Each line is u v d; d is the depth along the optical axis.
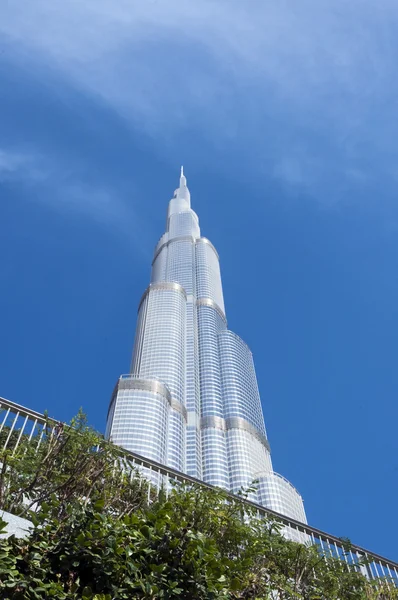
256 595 7.68
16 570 6.02
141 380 137.00
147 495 9.53
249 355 183.25
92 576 6.33
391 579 10.81
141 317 180.50
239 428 144.62
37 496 8.59
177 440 132.12
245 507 9.41
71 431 9.66
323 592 9.36
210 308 193.00
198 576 6.61
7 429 10.29
